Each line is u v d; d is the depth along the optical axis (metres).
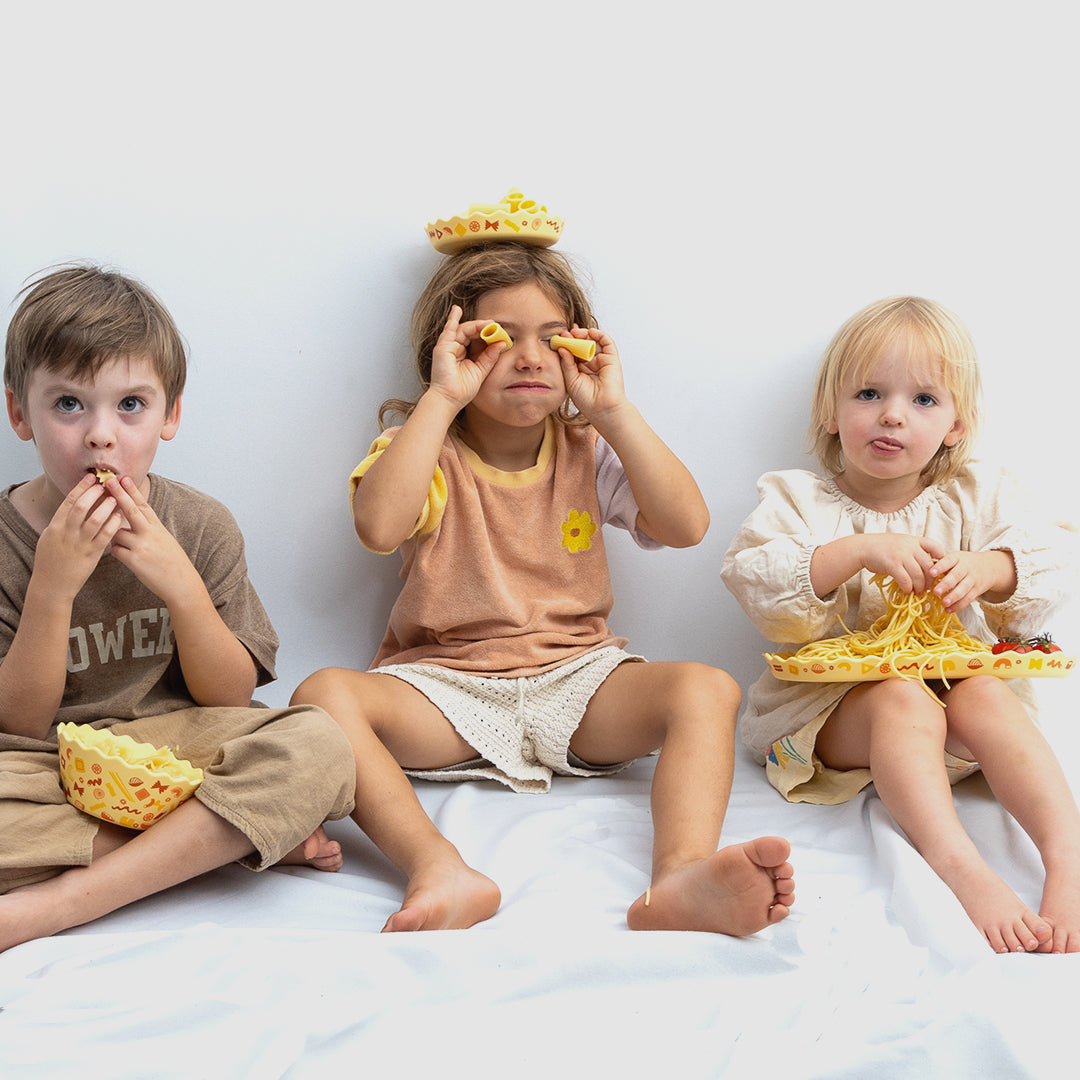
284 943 0.91
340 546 1.54
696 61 1.51
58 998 0.82
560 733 1.33
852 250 1.55
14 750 1.08
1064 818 1.09
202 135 1.46
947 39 1.52
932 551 1.29
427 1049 0.78
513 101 1.50
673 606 1.59
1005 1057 0.76
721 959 0.90
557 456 1.45
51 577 1.06
